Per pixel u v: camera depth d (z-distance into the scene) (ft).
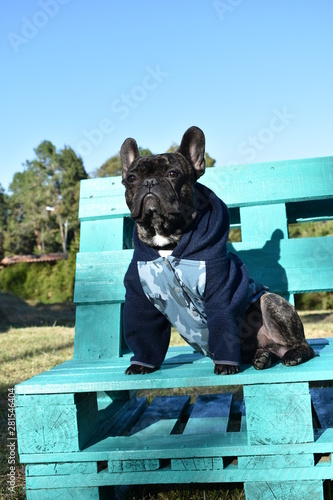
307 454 3.61
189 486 4.08
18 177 69.36
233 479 3.67
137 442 3.90
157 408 5.07
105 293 5.24
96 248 5.50
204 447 3.68
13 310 20.29
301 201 5.41
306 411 3.63
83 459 3.76
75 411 3.78
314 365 3.83
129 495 4.10
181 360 4.47
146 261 4.01
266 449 3.64
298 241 5.20
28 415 3.81
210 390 6.43
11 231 65.21
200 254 3.91
